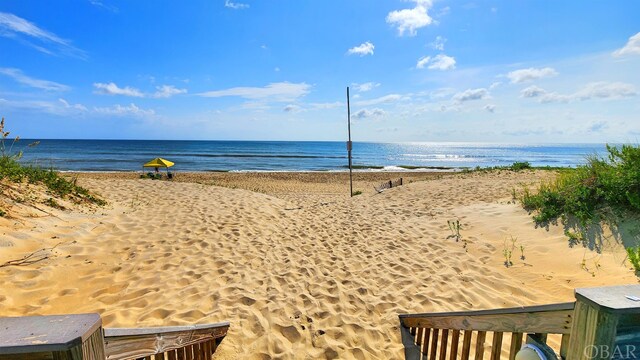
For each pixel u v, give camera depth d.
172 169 36.22
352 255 5.54
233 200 9.25
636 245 4.61
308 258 5.38
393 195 11.12
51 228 5.27
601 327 1.08
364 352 3.12
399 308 3.85
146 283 4.18
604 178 5.84
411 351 3.16
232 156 55.97
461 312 2.28
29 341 0.91
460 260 5.25
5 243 4.39
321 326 3.49
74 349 0.94
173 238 5.73
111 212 6.89
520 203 7.41
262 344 3.16
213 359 2.92
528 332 1.59
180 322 3.39
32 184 6.59
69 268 4.31
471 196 9.27
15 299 3.53
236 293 4.05
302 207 9.51
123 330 1.40
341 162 49.69
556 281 4.40
